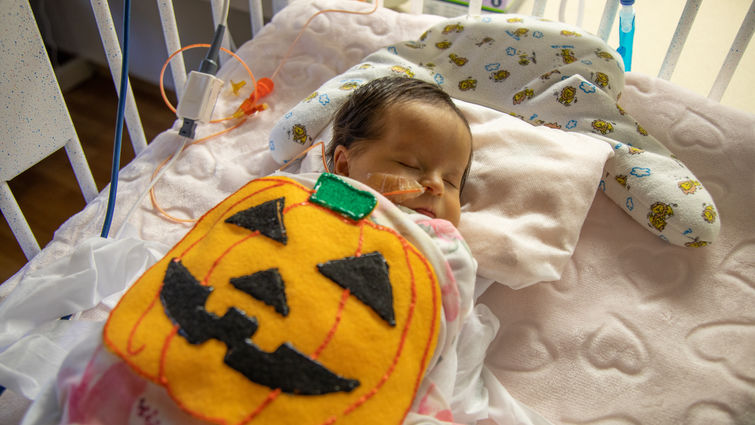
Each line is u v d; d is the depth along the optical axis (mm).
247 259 604
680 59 1373
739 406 745
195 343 548
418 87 829
